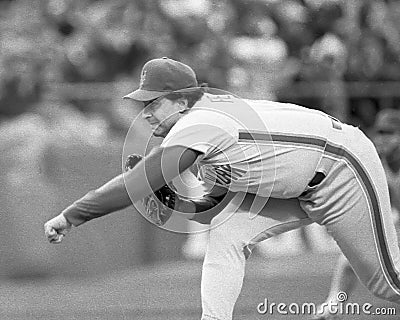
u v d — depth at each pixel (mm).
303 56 34344
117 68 33750
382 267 15305
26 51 31922
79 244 28859
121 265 29281
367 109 32031
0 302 23891
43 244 28719
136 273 28016
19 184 28844
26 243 28641
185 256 30047
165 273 27406
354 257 15328
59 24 34125
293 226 15492
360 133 15211
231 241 14977
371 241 15117
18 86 30969
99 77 33531
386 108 31938
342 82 32719
